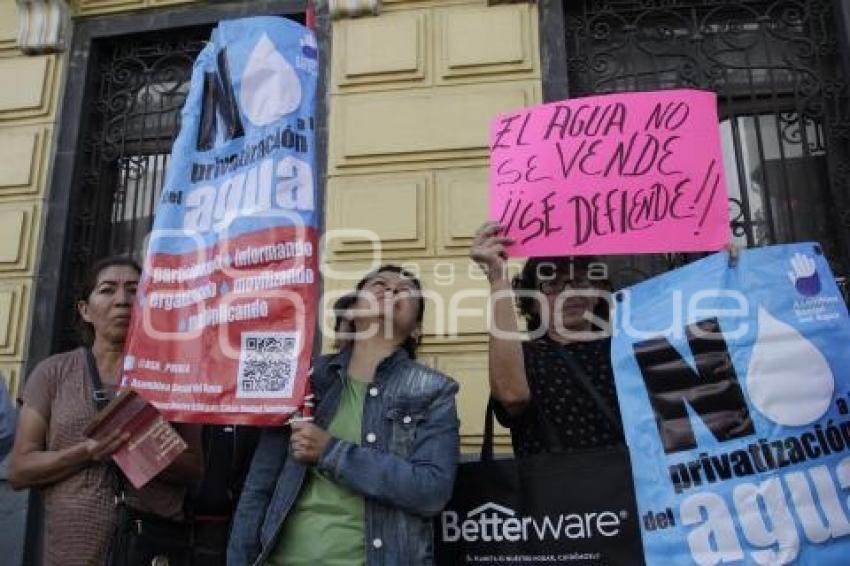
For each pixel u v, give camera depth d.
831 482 1.93
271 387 2.19
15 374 4.68
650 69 4.73
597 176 2.35
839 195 4.33
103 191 5.17
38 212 4.99
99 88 5.39
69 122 5.19
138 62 5.38
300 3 5.16
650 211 2.30
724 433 1.99
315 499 2.08
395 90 4.76
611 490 2.04
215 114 2.49
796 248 2.12
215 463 2.61
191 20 5.27
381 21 4.88
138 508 2.37
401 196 4.52
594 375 2.35
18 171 5.05
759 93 4.59
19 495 4.36
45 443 2.41
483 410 4.11
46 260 4.90
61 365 2.51
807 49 4.61
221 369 2.24
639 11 4.81
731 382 2.03
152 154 5.22
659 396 2.07
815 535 1.89
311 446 2.06
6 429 2.59
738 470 1.95
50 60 5.31
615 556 2.00
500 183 2.41
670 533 1.95
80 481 2.31
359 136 4.67
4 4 5.50
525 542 2.06
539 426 2.26
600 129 2.39
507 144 2.45
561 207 2.34
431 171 4.57
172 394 2.26
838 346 2.04
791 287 2.08
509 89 4.61
